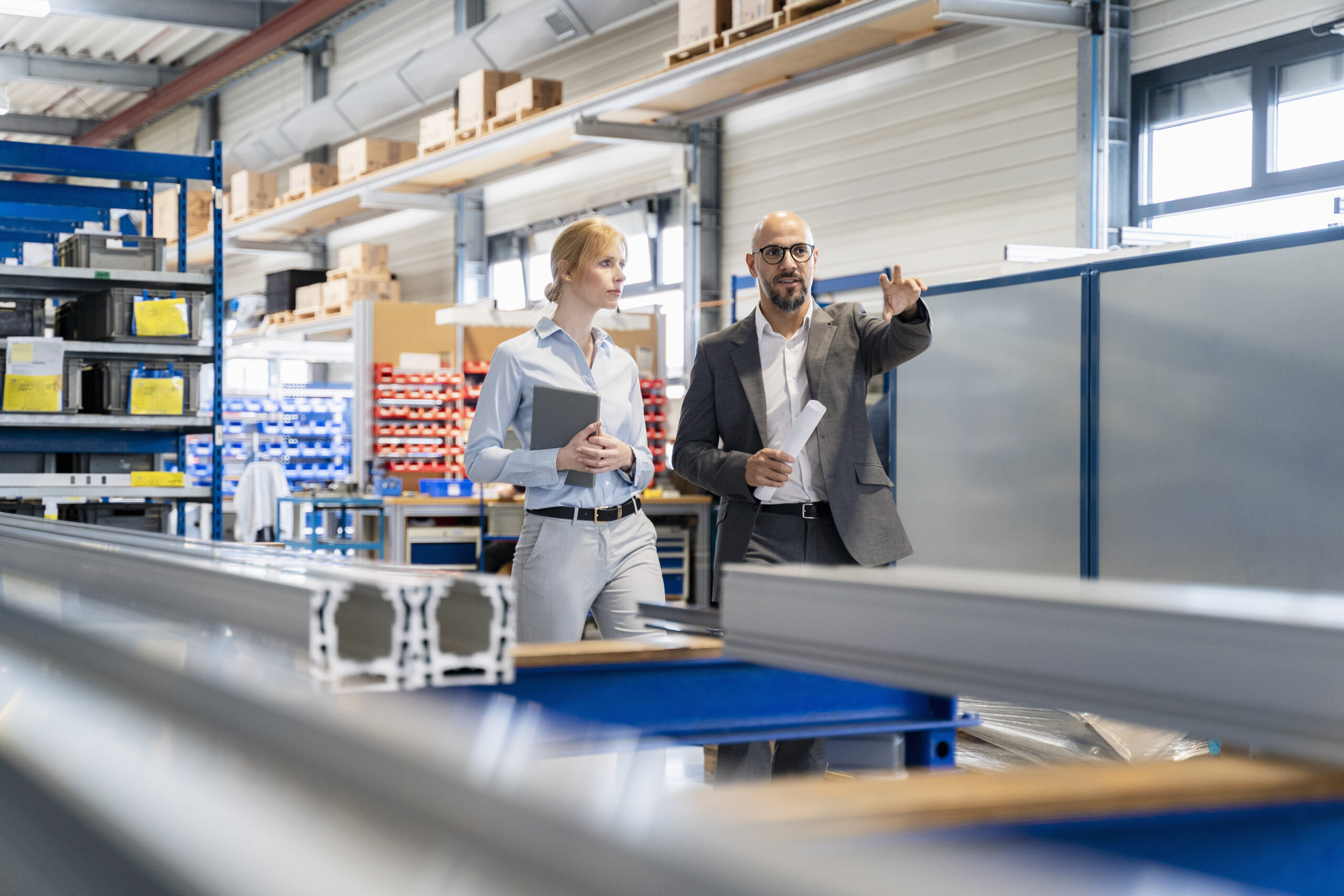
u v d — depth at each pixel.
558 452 2.48
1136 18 6.27
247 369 14.25
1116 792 0.81
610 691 1.38
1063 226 6.53
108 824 0.76
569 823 0.47
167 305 4.62
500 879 0.46
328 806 0.60
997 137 6.91
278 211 12.45
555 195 10.73
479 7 11.29
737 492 2.75
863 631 1.07
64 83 14.39
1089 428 3.59
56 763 0.93
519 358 2.62
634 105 8.11
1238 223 5.89
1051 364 3.72
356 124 12.23
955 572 1.16
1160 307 3.38
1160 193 6.25
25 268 4.47
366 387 7.84
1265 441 3.12
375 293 12.08
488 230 11.55
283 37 12.23
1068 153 6.49
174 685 0.92
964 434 4.05
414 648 0.96
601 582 2.57
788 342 2.89
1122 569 3.51
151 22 12.18
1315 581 3.02
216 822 0.65
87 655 1.12
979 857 0.51
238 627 1.12
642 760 1.32
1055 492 3.71
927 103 7.35
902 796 0.77
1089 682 0.88
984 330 3.96
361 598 1.00
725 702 1.42
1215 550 3.25
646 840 0.45
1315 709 0.73
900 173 7.55
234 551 1.53
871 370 2.87
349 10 12.15
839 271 8.01
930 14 6.55
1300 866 0.88
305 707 0.73
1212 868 0.86
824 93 8.09
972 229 7.07
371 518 7.69
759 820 0.72
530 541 2.57
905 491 4.30
